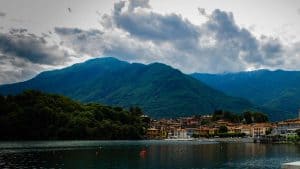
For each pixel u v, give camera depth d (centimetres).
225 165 13312
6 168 12062
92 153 18525
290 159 15600
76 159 15300
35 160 14575
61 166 12756
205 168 12512
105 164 13600
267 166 13000
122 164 13638
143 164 13688
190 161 14762
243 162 14362
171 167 12781
